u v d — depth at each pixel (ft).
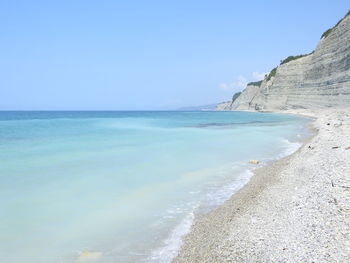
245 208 30.01
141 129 123.85
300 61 299.38
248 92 475.31
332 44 209.67
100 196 34.47
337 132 73.51
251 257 20.08
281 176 40.63
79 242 24.12
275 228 23.91
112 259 21.75
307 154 51.03
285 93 305.94
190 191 36.88
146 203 32.60
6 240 24.13
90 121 187.21
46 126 137.08
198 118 238.48
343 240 20.35
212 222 27.40
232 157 58.49
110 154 60.29
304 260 18.71
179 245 23.66
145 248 23.26
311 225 23.31
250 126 142.41
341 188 29.99
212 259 20.67
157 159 55.67
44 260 21.58
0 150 63.72
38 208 30.53
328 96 208.44
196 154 61.46
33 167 47.85
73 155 58.65
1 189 36.09
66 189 36.68
